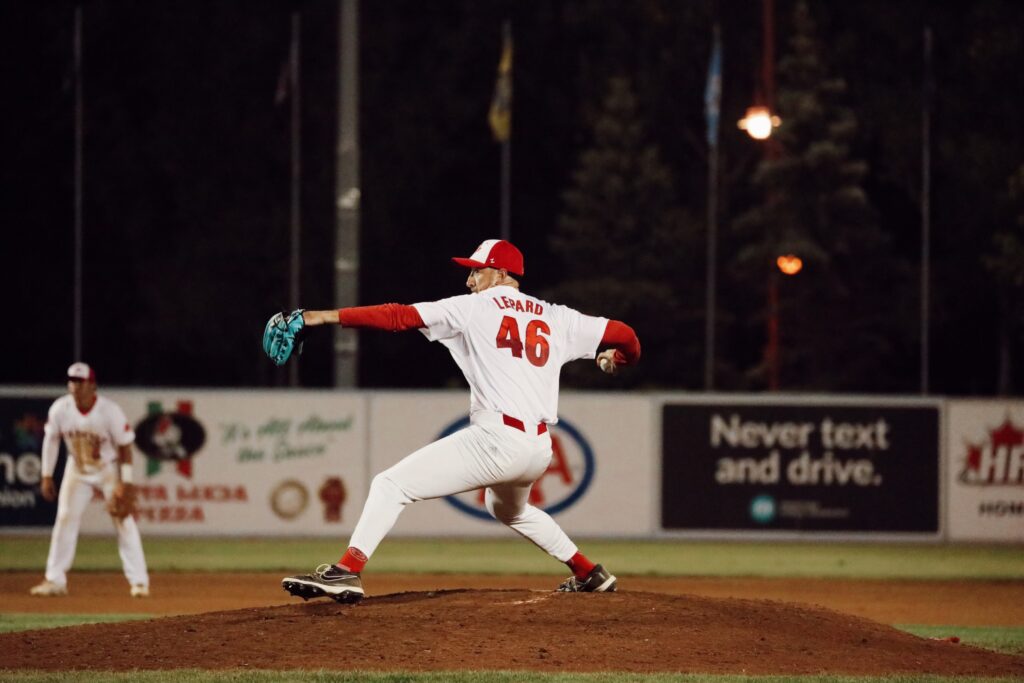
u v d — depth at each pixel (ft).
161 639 86.28
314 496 208.03
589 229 424.05
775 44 455.22
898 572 187.52
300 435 208.23
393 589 163.84
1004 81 407.03
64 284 460.96
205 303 447.01
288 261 447.83
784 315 407.03
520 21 478.59
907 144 422.41
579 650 83.71
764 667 82.48
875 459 213.25
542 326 86.53
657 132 467.52
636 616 89.51
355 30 222.48
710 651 84.79
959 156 406.62
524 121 476.54
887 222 449.06
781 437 212.23
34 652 84.74
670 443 210.79
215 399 207.72
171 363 469.98
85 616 131.23
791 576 182.80
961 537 213.46
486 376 84.58
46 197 458.91
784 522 211.82
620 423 210.59
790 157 403.34
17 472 201.87
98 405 146.82
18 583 166.81
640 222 427.74
